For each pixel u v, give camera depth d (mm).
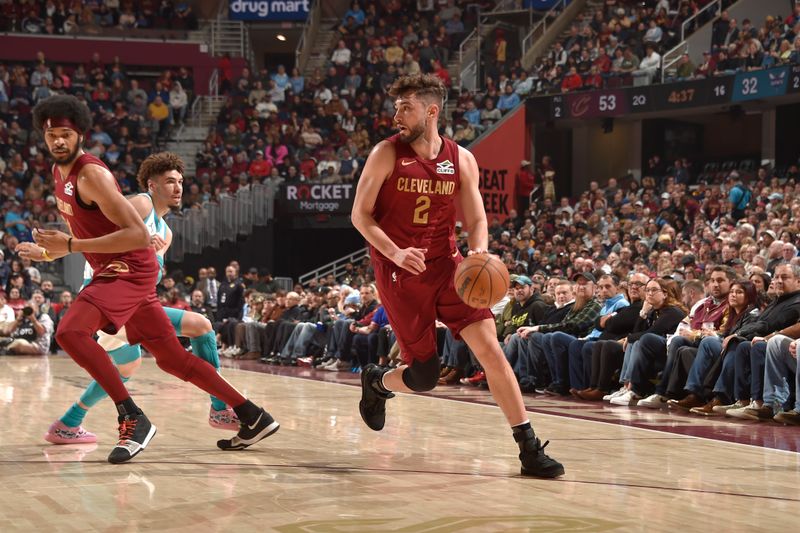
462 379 8352
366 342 9891
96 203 3658
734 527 2590
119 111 20016
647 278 7246
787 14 18516
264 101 21016
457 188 3586
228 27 23672
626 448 4285
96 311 3693
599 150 20438
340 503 2898
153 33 22672
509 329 8352
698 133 21172
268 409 5906
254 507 2836
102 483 3244
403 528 2547
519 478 3385
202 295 13336
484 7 22875
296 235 18672
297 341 11070
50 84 20328
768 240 10023
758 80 16094
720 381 5902
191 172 19922
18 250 3605
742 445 4441
